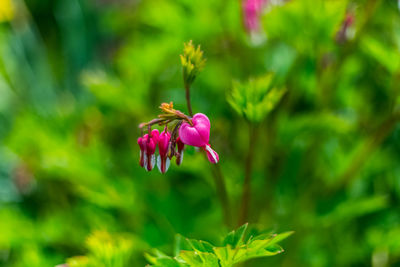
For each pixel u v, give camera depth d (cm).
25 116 109
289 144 87
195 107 92
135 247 82
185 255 70
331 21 82
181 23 93
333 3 81
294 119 86
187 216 85
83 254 88
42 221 94
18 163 119
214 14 92
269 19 84
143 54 94
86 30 167
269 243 70
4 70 155
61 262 86
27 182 116
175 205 86
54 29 186
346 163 87
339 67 84
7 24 169
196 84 96
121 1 157
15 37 165
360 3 88
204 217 85
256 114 76
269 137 87
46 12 188
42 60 164
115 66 119
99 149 92
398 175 90
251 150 77
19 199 118
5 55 160
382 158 90
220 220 85
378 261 86
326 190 87
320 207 84
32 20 179
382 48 83
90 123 96
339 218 84
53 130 103
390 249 85
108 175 90
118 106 94
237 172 86
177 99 95
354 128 89
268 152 87
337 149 89
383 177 91
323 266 87
